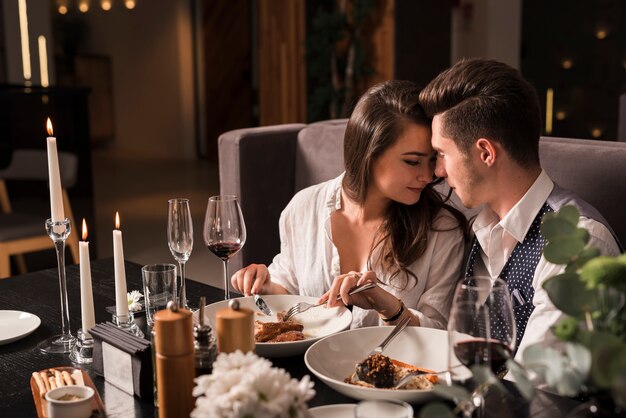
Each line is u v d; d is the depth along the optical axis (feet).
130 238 19.06
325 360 4.95
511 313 3.84
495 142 5.44
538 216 5.65
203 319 4.28
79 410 4.19
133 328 5.50
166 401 3.99
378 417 3.49
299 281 7.23
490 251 5.96
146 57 33.04
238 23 30.35
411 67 19.22
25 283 7.01
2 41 24.63
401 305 5.86
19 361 5.29
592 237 5.26
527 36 25.00
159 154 33.24
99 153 33.71
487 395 4.42
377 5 18.63
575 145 6.85
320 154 9.71
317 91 18.70
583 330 3.08
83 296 5.39
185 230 5.62
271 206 9.98
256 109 30.83
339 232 7.02
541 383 4.85
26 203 15.23
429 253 6.63
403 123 6.13
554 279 3.21
